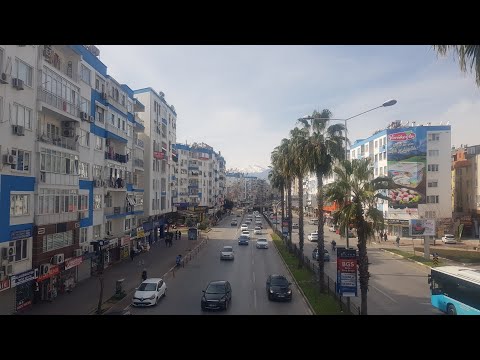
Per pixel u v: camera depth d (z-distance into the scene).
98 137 36.12
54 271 26.41
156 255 48.34
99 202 36.34
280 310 22.89
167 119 63.94
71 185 29.38
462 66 13.10
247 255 48.41
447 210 65.50
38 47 24.91
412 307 24.17
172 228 80.25
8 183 21.75
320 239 27.77
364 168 20.44
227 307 23.45
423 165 65.12
